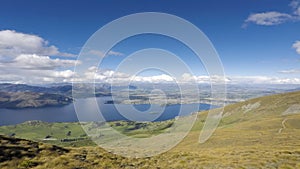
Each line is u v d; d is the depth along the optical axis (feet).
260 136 247.70
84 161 86.43
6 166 70.08
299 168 88.94
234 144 212.02
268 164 94.43
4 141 90.99
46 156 84.28
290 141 189.98
